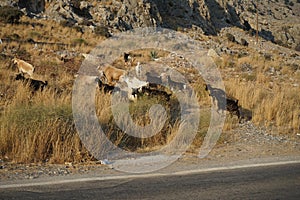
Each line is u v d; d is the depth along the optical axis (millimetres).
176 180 7043
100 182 6863
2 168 7664
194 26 55375
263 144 10938
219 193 6285
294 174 7512
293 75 28281
